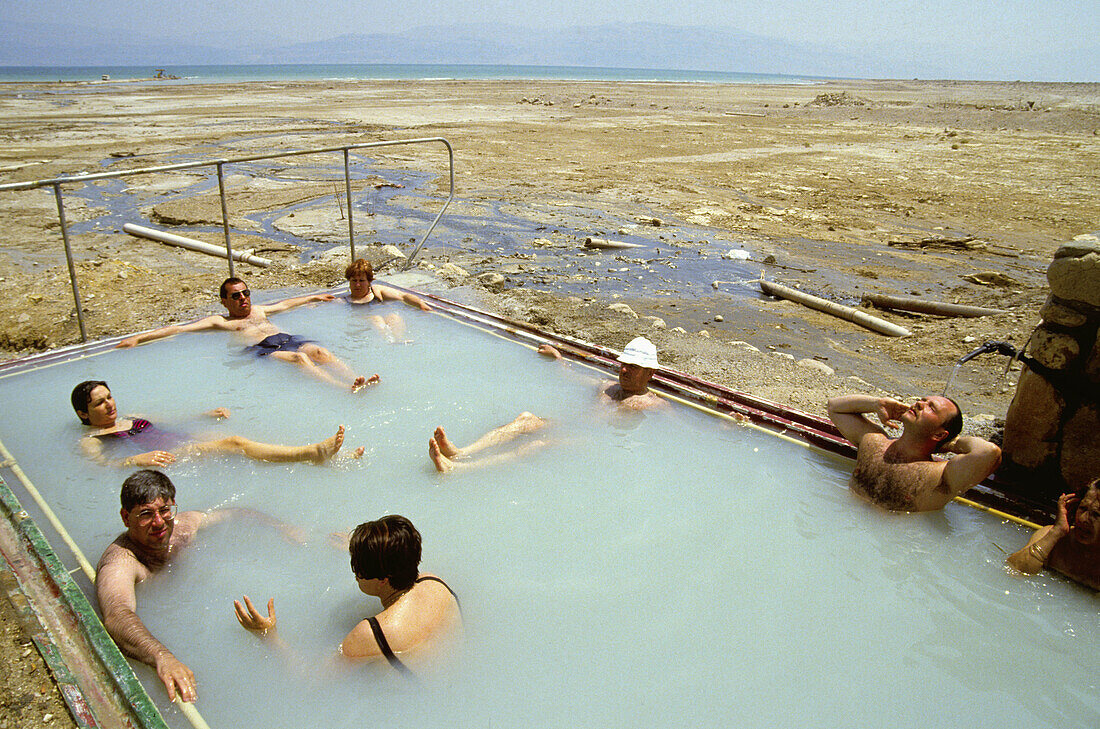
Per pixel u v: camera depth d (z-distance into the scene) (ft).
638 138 79.41
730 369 20.66
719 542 12.31
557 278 30.19
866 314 25.48
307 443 15.24
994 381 20.06
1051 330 13.20
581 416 16.80
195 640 9.73
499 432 15.55
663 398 17.66
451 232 37.45
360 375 18.71
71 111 99.71
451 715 8.65
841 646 9.98
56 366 18.75
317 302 24.48
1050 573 11.44
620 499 13.53
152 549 11.09
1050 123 106.52
